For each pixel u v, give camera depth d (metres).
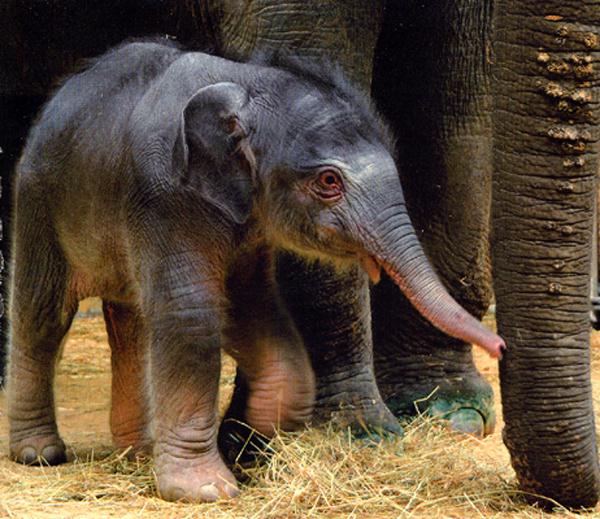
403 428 8.84
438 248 9.38
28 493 7.42
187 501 7.13
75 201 7.72
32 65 10.82
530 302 6.44
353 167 6.91
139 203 7.25
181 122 7.01
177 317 7.15
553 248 6.39
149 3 9.90
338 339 8.47
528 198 6.36
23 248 8.07
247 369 7.61
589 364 6.56
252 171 7.11
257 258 7.45
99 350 13.12
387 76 9.40
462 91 9.22
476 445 8.92
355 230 6.89
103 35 10.35
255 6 8.42
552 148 6.29
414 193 9.38
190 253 7.17
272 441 7.52
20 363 8.22
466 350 9.68
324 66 7.42
